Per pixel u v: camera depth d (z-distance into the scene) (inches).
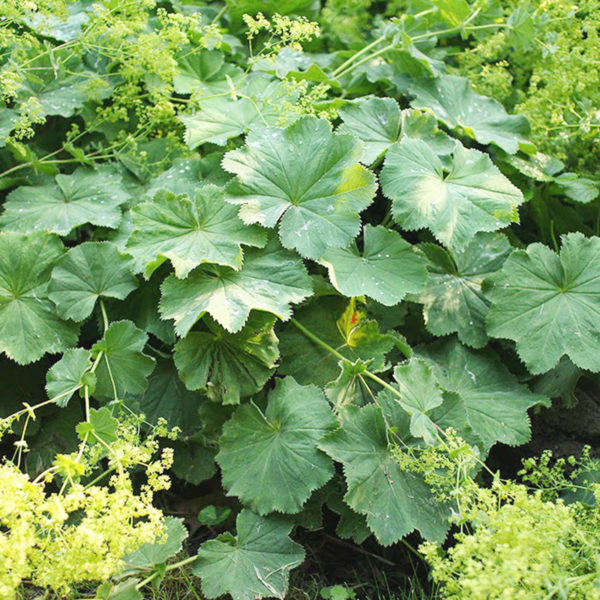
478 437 26.7
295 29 30.4
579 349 27.8
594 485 24.4
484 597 21.6
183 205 27.7
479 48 34.0
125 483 23.6
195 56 32.9
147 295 28.7
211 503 29.6
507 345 30.0
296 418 27.0
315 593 27.5
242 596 25.5
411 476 26.6
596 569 22.9
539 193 32.8
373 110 30.7
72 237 30.6
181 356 27.1
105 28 30.1
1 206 31.2
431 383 26.9
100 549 22.2
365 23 38.2
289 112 29.9
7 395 29.0
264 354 27.4
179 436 28.6
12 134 32.0
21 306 28.0
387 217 31.4
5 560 21.5
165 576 27.2
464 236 28.1
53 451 29.0
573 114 33.1
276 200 27.6
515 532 22.7
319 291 28.6
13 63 30.1
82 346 30.2
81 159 31.0
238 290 26.8
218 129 30.3
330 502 27.2
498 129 32.3
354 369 27.4
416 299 29.4
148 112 31.2
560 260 28.7
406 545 28.5
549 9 33.3
